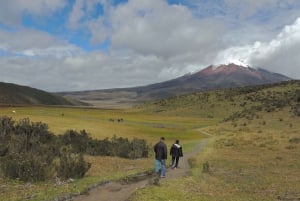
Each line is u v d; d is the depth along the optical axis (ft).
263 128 302.66
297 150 155.43
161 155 74.43
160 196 53.06
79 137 131.13
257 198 59.67
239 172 92.43
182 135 267.59
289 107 380.99
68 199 50.03
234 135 251.80
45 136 117.70
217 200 55.31
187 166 99.55
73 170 68.33
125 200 49.67
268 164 109.81
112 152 123.54
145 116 583.99
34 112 447.01
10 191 53.72
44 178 64.34
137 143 135.13
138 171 80.53
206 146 180.86
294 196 62.59
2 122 114.73
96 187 59.21
